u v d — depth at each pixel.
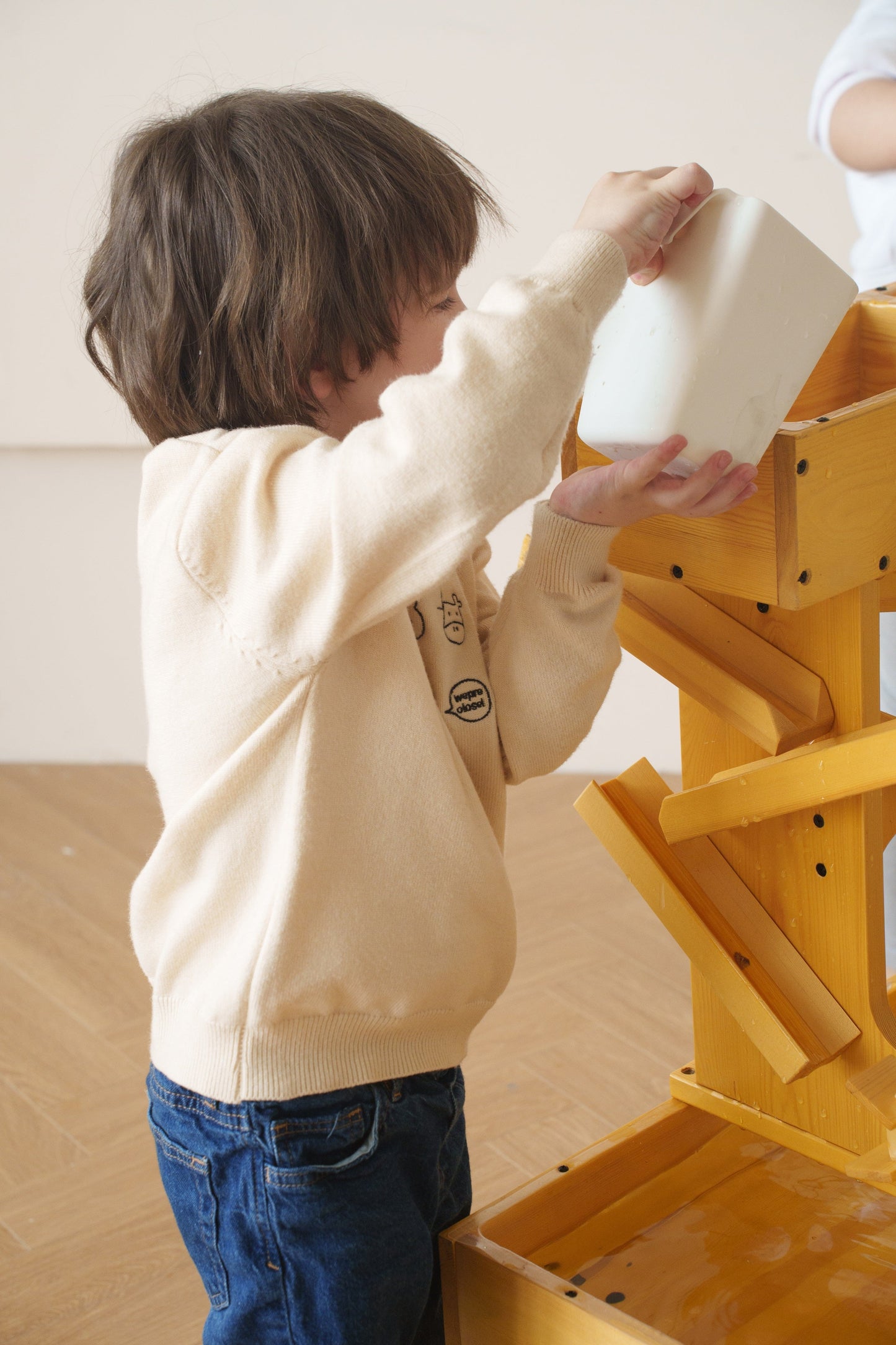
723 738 0.94
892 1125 0.79
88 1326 1.26
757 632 0.86
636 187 0.69
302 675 0.71
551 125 2.15
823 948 0.88
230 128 0.76
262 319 0.74
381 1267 0.76
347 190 0.74
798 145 2.05
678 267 0.71
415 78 2.19
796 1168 0.93
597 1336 0.75
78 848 2.26
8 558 2.56
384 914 0.74
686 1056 1.62
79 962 1.90
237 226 0.73
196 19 2.20
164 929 0.79
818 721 0.84
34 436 2.43
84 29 2.21
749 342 0.69
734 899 0.91
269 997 0.73
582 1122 1.51
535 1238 0.87
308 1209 0.74
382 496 0.64
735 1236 0.88
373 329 0.75
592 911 1.97
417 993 0.76
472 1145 1.48
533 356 0.64
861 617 0.81
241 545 0.69
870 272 1.47
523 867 2.11
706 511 0.69
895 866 1.44
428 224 0.76
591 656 0.78
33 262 2.32
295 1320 0.76
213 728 0.73
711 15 2.02
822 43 1.98
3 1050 1.71
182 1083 0.76
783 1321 0.80
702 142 2.10
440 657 0.80
